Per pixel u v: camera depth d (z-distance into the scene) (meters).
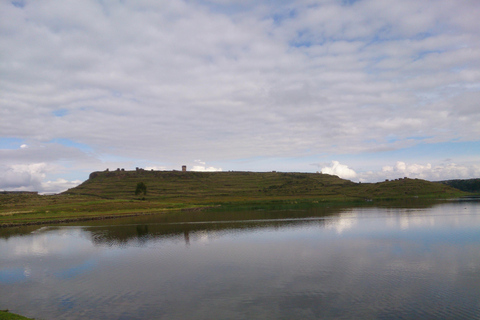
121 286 37.53
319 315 28.73
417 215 106.69
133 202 186.12
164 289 36.12
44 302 32.94
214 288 36.16
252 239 65.94
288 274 40.81
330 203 188.88
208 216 118.69
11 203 177.00
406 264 44.50
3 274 43.56
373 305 30.69
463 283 36.47
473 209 128.12
